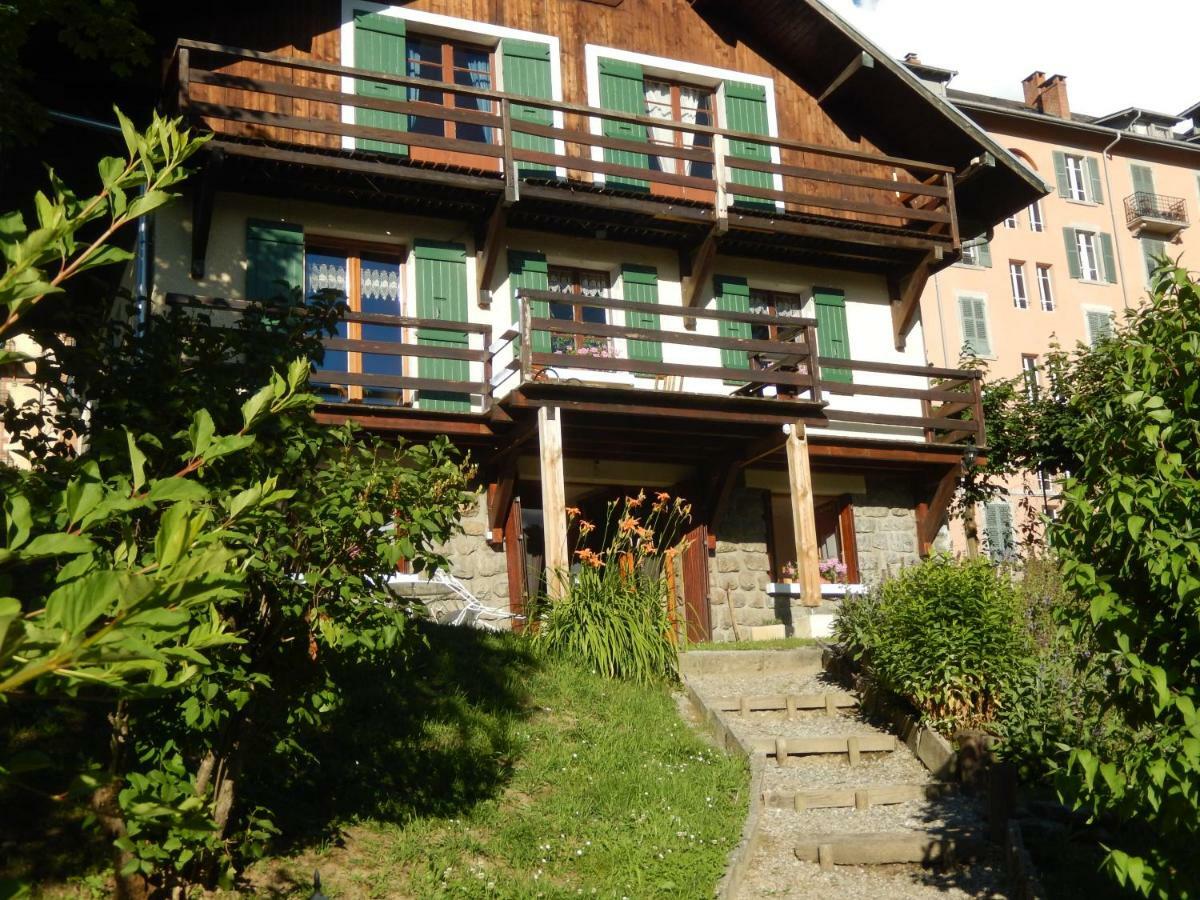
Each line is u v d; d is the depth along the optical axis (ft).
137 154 9.14
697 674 38.32
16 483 10.91
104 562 9.23
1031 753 28.45
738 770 28.78
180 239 43.70
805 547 47.01
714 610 50.90
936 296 107.65
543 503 42.45
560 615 36.73
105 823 16.37
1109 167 118.93
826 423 48.57
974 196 58.75
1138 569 16.69
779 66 57.57
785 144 50.96
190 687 16.08
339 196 46.14
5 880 8.21
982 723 30.86
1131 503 15.74
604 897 21.59
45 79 42.91
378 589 19.10
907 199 59.47
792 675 38.81
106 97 44.21
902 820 27.07
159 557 6.94
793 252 54.95
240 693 16.79
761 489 53.36
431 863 21.65
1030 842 24.85
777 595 52.34
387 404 46.62
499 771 26.81
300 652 19.08
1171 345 16.60
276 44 46.39
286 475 18.76
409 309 47.93
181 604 6.95
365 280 47.88
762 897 23.20
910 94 55.93
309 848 21.22
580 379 47.65
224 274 44.29
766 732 32.99
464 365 47.91
